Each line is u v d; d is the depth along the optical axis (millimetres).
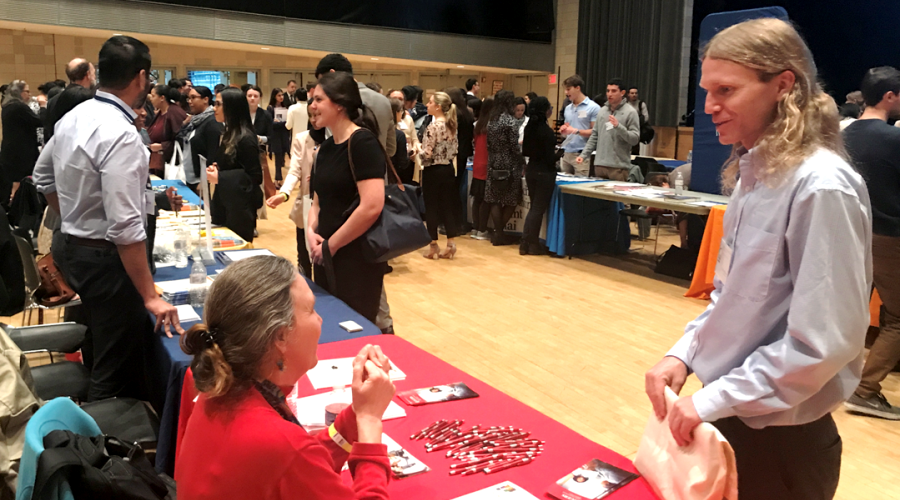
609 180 6734
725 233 1453
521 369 3785
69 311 3486
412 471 1394
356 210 2725
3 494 1723
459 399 1772
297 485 1007
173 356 2055
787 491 1396
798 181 1238
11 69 10555
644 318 4707
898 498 2602
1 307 2645
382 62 13000
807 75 1270
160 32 9930
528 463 1454
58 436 1389
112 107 2334
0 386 1765
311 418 1631
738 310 1344
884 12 8938
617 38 12266
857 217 1211
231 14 10508
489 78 15172
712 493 1172
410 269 6020
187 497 1055
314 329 1125
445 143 6168
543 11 13477
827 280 1190
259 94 8094
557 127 9523
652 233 8023
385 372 1307
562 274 5914
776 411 1291
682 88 11328
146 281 2318
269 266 1093
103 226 2357
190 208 4641
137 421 2236
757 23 1291
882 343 3279
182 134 6160
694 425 1247
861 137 3227
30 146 5793
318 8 11297
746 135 1340
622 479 1374
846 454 2934
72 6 9234
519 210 7312
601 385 3588
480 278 5738
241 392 1053
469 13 12938
